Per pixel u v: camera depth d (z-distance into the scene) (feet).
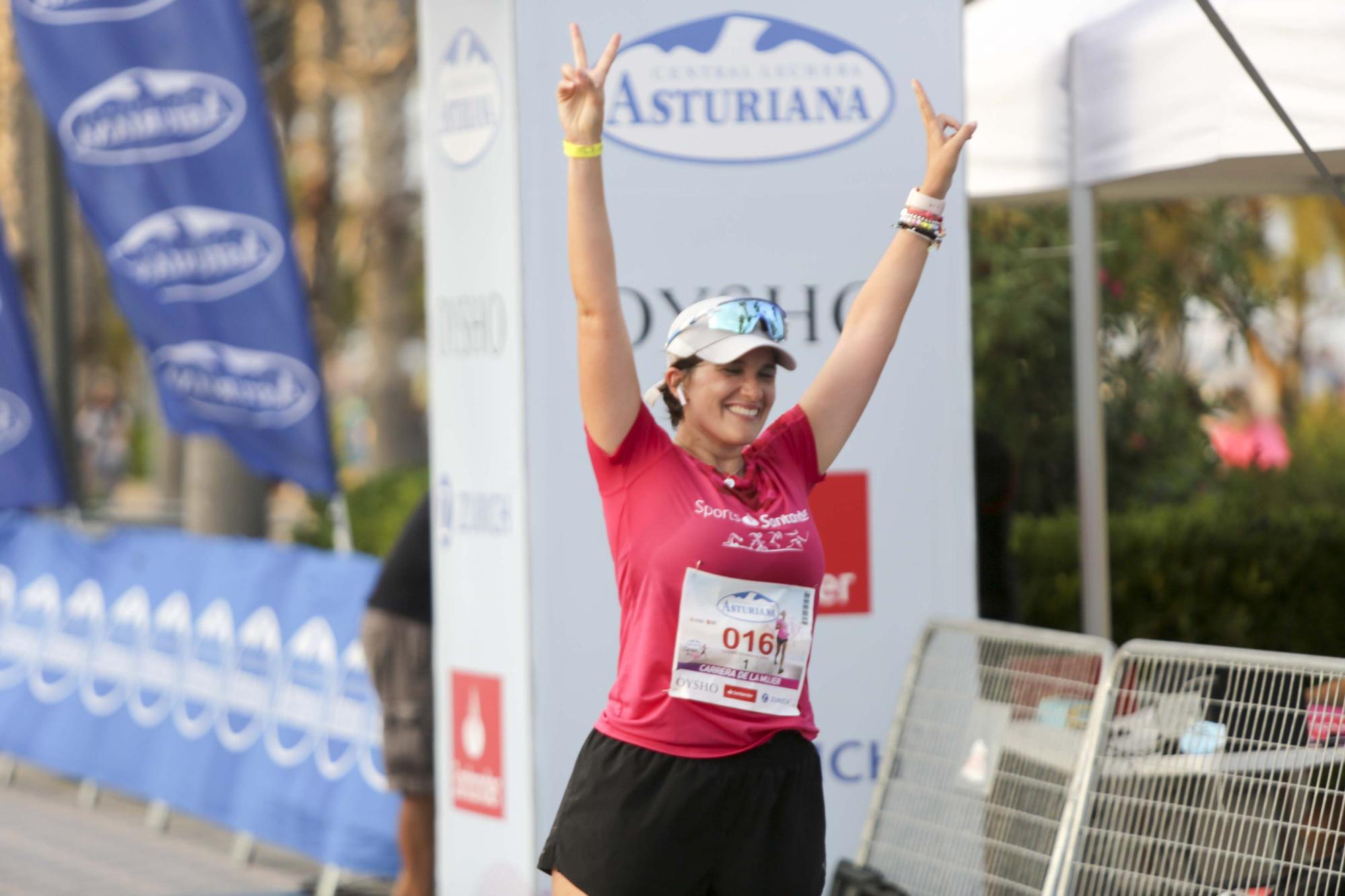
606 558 43.83
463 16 45.57
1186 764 35.65
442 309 47.55
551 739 43.75
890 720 45.52
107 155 65.31
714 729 29.58
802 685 30.63
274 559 66.80
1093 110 52.65
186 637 71.15
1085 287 54.44
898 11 44.96
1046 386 74.18
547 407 43.62
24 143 141.08
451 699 47.80
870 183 44.98
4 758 86.12
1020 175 55.77
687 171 44.24
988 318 73.61
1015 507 73.51
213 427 64.64
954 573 45.83
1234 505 69.97
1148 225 77.66
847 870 43.80
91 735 76.84
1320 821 33.06
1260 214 84.23
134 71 64.13
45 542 84.28
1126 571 64.28
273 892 61.62
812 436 31.65
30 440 86.12
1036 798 39.40
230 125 62.64
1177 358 78.74
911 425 45.65
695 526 29.60
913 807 43.39
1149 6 51.11
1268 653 34.60
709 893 30.27
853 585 45.32
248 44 62.39
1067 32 54.08
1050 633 40.29
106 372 259.80
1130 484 74.49
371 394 194.80
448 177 46.80
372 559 62.08
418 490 108.27
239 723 66.44
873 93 44.91
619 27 43.80
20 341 85.71
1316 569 65.05
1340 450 78.64
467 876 47.06
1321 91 44.91
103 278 199.31
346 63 165.58
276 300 62.64
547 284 43.60
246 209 62.69
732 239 44.45
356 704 59.67
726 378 30.19
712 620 29.58
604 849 29.78
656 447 30.17
